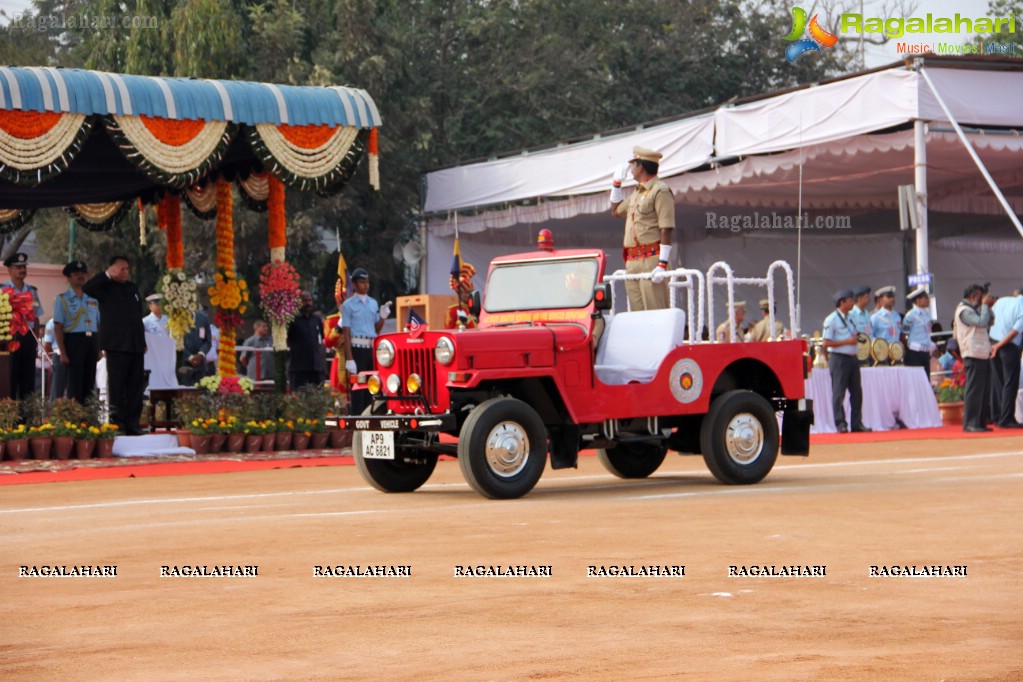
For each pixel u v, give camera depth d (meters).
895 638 4.87
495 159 33.34
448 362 10.45
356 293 19.36
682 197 30.27
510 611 5.51
